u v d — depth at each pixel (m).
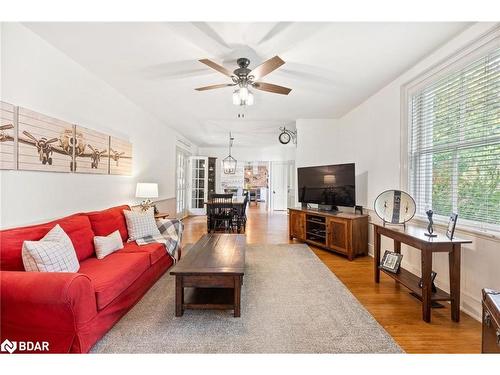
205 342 1.74
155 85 3.44
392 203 2.77
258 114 4.90
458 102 2.37
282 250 4.19
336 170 4.32
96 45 2.42
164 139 5.78
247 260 3.63
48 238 1.94
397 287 2.73
